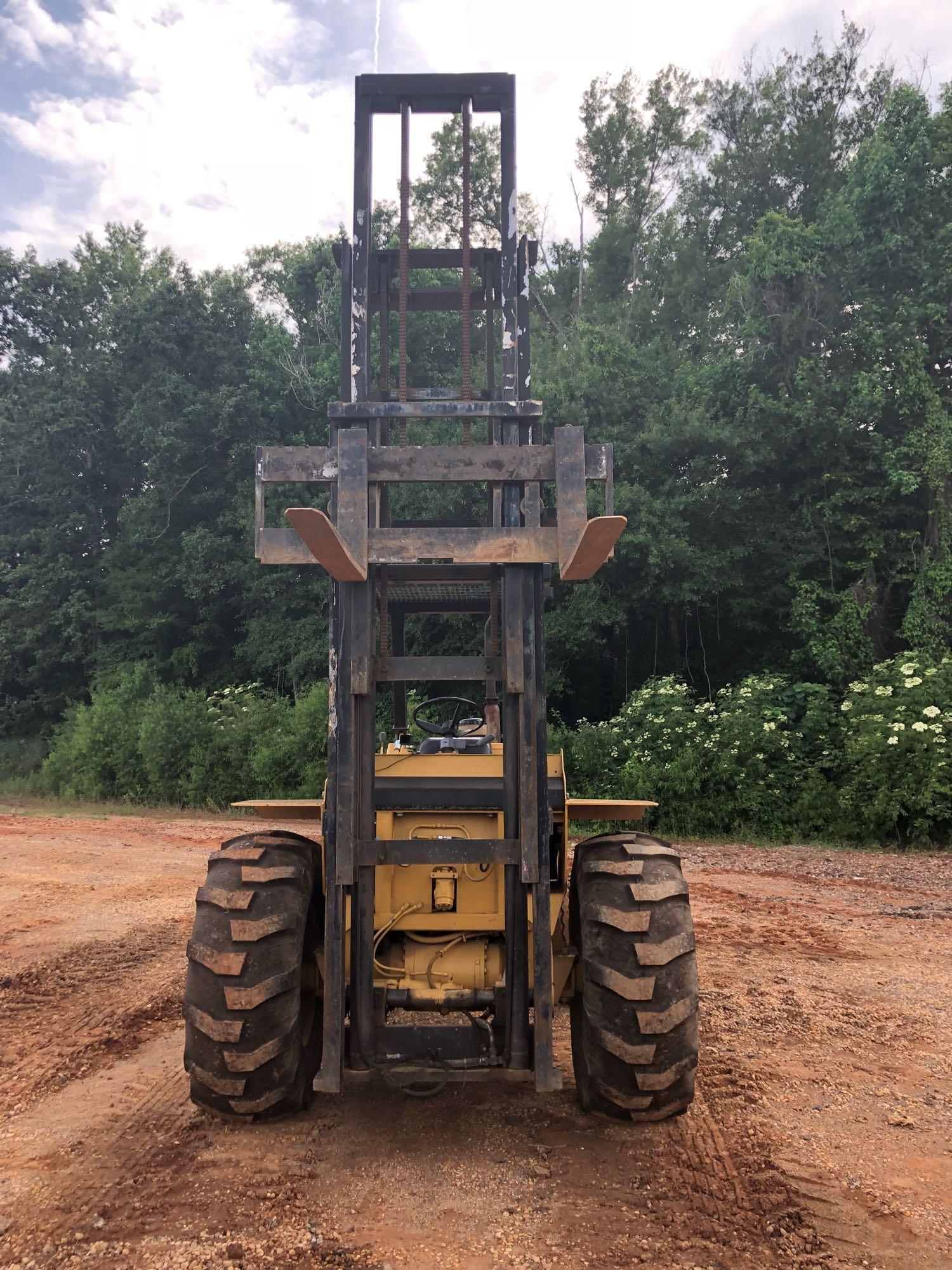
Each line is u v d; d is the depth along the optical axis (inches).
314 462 153.3
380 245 1077.8
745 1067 187.5
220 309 1204.5
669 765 596.7
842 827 550.3
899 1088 178.2
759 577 861.2
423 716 605.6
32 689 1349.7
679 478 867.4
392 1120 161.6
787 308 889.5
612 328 991.0
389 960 164.4
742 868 454.3
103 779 870.4
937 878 424.5
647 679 890.7
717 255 1381.6
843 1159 147.0
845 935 308.8
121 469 1343.5
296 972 150.3
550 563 162.9
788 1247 121.4
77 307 1498.5
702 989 245.0
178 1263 116.7
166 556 1186.0
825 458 854.5
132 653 1186.0
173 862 475.8
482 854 150.6
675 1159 146.1
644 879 154.1
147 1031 216.2
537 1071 144.9
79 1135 155.7
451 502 783.7
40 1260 117.5
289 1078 151.7
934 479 776.9
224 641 1177.4
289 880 154.4
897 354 802.8
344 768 149.7
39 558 1310.3
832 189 1194.6
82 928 323.9
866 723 581.3
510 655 152.6
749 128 1309.1
